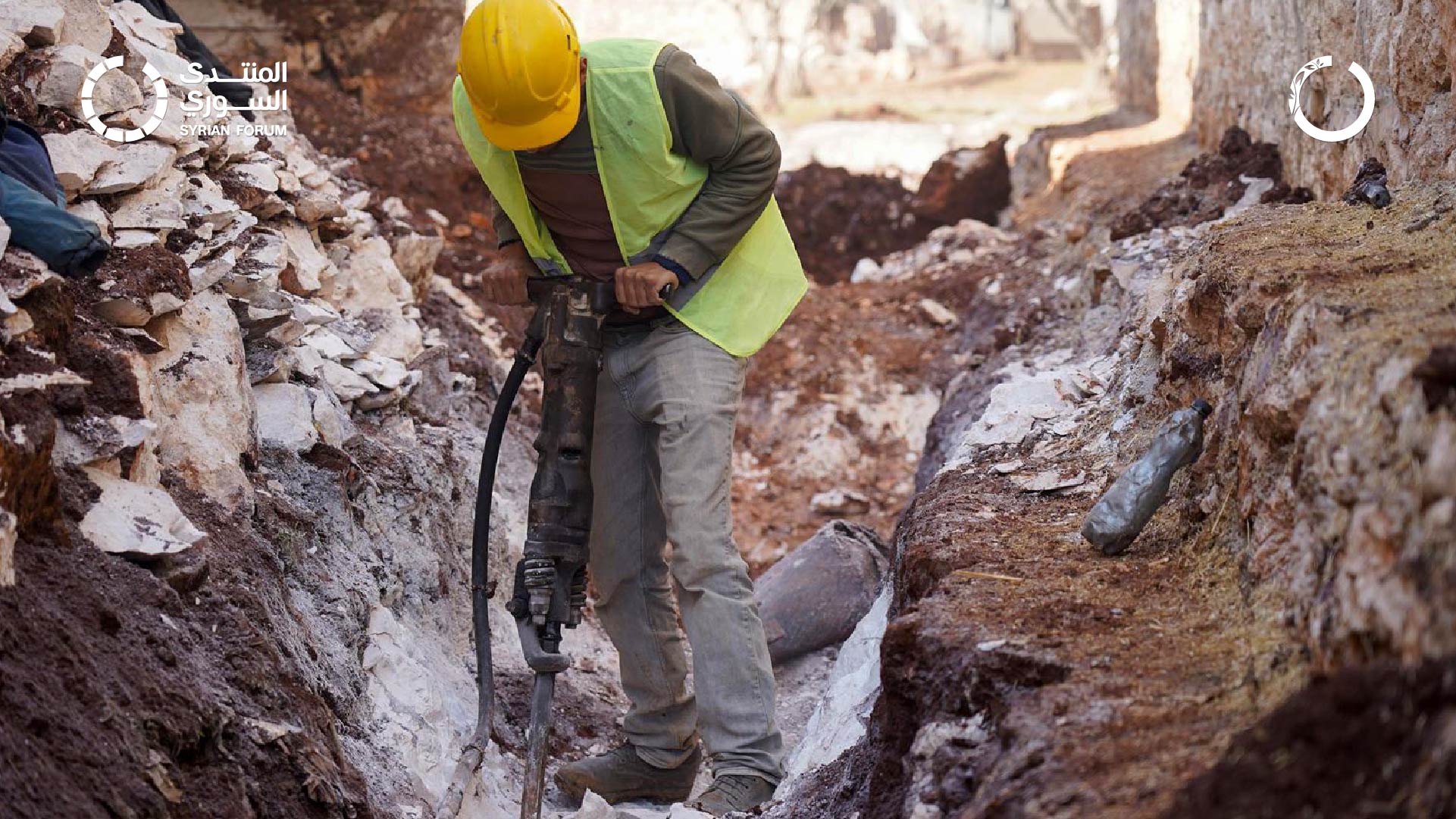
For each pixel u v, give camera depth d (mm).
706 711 4320
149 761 2975
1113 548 3467
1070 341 7410
